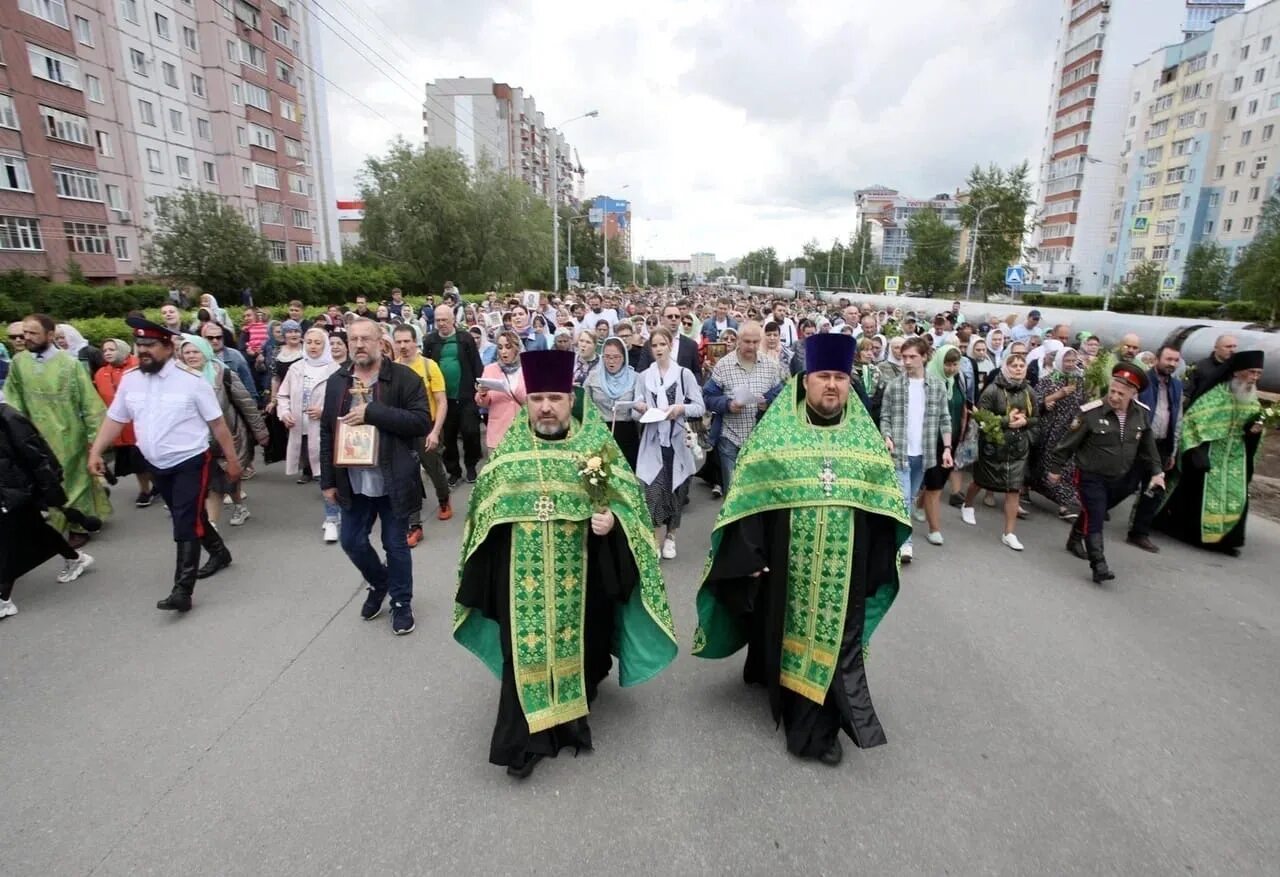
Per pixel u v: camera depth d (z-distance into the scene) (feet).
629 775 10.96
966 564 20.29
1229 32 195.62
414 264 142.10
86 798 10.41
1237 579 19.56
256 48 147.84
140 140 122.11
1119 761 11.46
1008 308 93.56
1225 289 145.18
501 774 10.94
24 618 16.12
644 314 63.00
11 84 98.53
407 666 14.07
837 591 10.89
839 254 344.90
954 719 12.54
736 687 13.51
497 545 10.86
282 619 16.12
